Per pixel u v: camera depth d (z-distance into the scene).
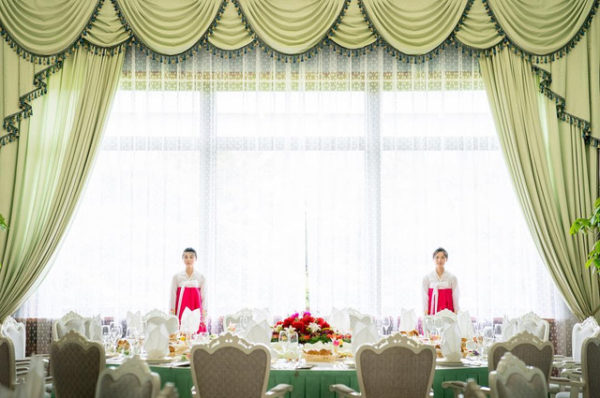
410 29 7.67
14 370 4.46
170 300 7.35
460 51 7.95
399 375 4.45
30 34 7.65
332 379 4.80
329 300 7.70
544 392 3.36
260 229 7.79
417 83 7.93
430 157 7.90
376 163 7.88
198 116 7.91
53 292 7.68
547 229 7.60
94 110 7.66
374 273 7.74
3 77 7.62
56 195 7.56
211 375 4.33
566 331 7.65
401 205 7.83
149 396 3.27
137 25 7.66
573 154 7.65
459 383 4.64
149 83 7.93
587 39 7.70
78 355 4.41
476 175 7.84
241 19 7.68
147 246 7.74
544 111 7.77
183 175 7.85
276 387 4.54
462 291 7.75
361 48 7.68
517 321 6.44
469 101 7.95
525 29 7.67
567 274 7.53
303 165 7.86
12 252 7.48
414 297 7.73
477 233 7.79
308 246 7.77
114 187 7.82
